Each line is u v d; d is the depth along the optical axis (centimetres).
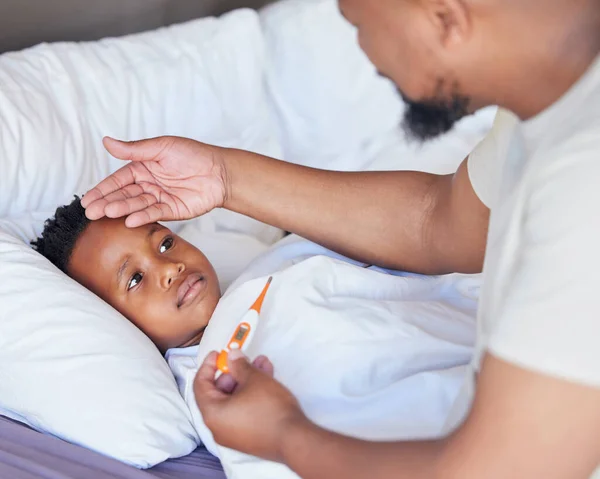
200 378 84
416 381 102
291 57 196
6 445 106
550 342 56
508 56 61
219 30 189
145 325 134
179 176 124
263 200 122
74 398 108
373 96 189
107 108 164
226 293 125
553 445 57
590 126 56
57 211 139
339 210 118
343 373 106
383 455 67
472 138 176
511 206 63
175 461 113
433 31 62
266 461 97
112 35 199
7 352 111
